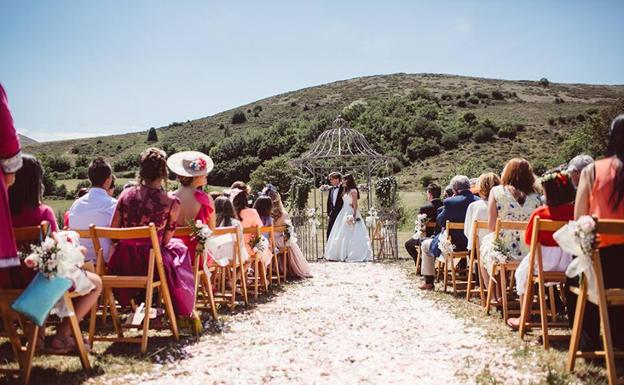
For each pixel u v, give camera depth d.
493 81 97.44
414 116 59.56
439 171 44.88
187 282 5.28
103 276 4.85
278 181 31.80
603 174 3.90
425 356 4.58
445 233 7.62
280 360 4.49
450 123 59.91
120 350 4.79
